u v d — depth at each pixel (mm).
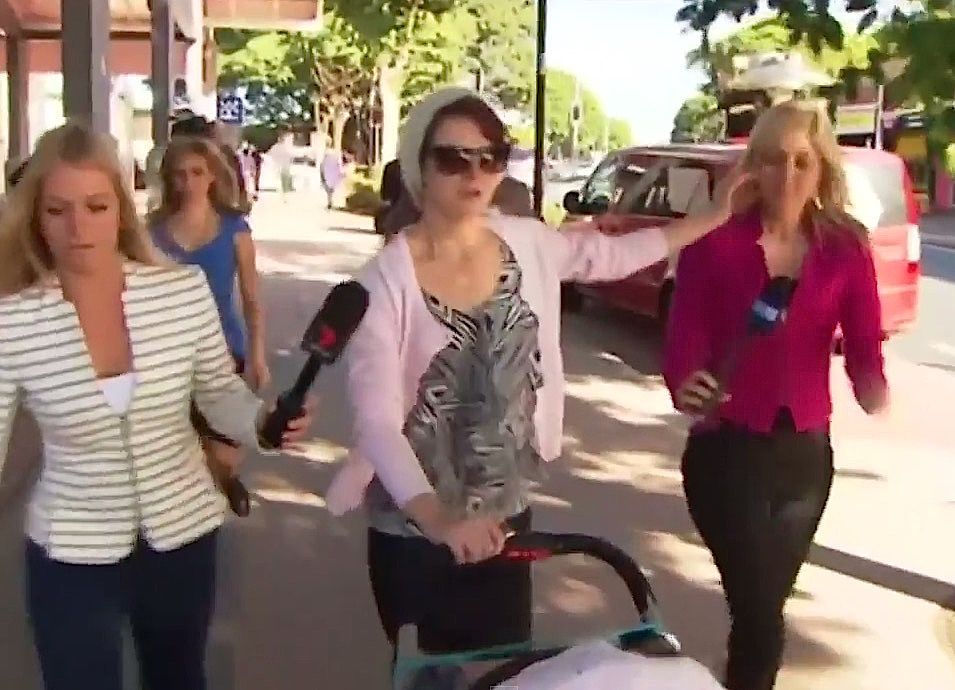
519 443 3379
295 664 5246
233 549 6656
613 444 9438
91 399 3250
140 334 3297
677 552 6902
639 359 13266
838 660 5492
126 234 3379
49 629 3348
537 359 3424
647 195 13711
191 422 3508
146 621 3465
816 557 6797
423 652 3287
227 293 6395
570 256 3543
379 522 3492
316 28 32188
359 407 3193
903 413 10539
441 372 3285
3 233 3254
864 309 4145
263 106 65750
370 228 32344
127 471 3320
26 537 3396
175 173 6258
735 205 4109
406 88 45438
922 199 40406
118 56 23062
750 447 4086
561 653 2686
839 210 4113
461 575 3473
